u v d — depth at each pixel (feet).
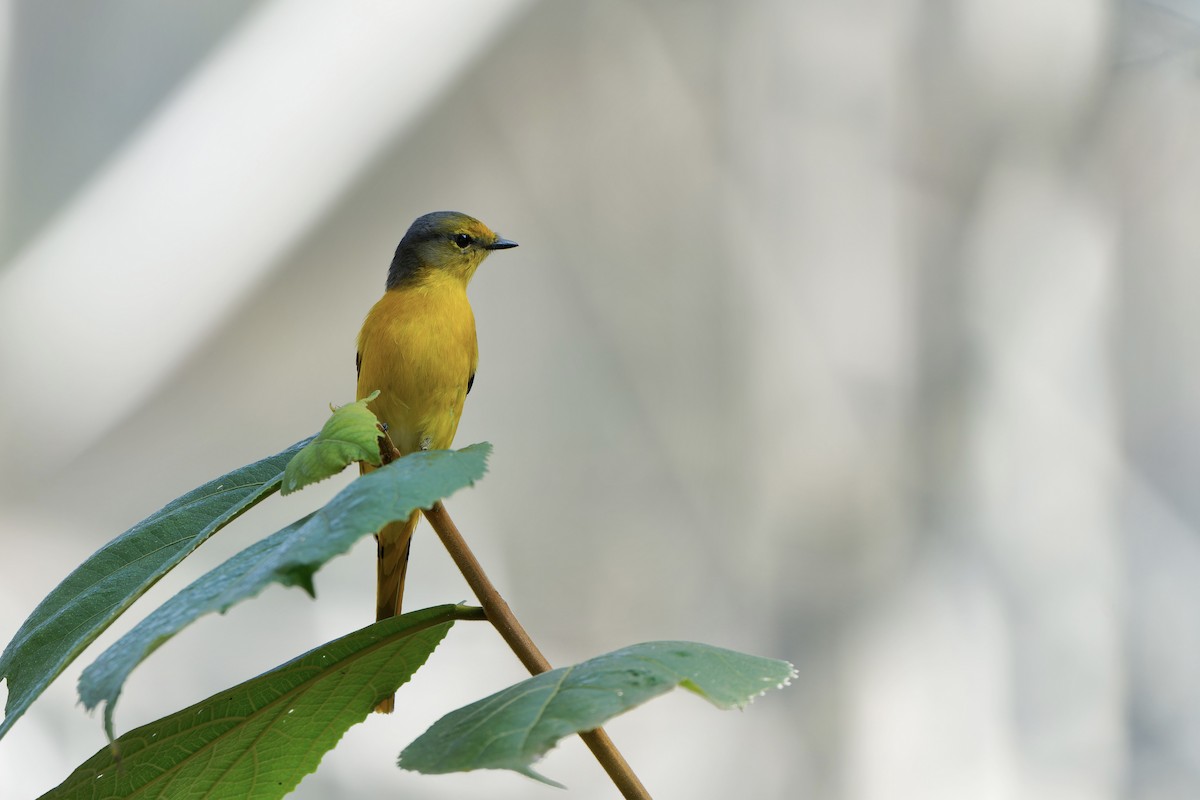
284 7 40.24
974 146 46.37
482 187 43.24
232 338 40.32
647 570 43.55
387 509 6.23
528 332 44.19
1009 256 46.26
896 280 45.88
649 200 45.01
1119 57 46.11
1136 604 44.83
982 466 45.09
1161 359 46.37
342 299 41.14
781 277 45.55
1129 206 46.65
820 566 44.19
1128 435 46.06
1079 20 46.19
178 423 39.88
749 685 6.60
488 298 44.04
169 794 8.28
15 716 7.11
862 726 43.16
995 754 43.19
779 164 45.80
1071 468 45.29
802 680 43.50
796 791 42.73
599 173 44.62
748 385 45.09
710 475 44.47
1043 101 46.42
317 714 8.29
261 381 40.50
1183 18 45.16
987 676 43.50
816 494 44.60
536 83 43.55
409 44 41.22
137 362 39.55
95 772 8.03
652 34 44.70
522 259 44.11
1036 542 44.83
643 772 42.73
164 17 40.19
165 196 39.81
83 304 39.32
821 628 43.73
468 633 42.27
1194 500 45.24
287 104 40.34
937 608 43.96
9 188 39.17
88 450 39.22
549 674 6.88
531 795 42.27
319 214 40.78
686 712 43.34
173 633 5.89
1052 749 43.47
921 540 44.52
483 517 42.96
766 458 44.75
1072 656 43.96
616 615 43.24
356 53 40.70
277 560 6.14
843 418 45.14
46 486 38.75
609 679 6.63
